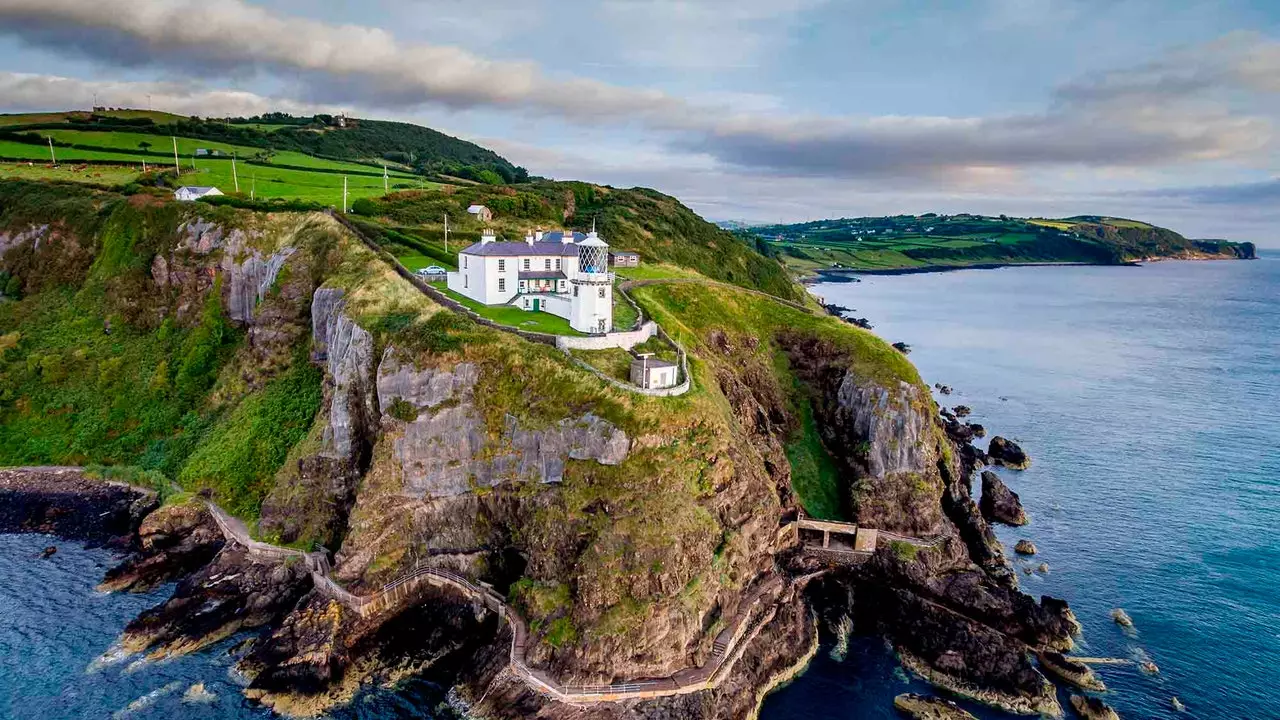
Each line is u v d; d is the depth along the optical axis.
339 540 73.62
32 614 67.38
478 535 69.62
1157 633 67.88
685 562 61.19
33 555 77.19
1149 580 76.38
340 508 74.62
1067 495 97.06
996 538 84.69
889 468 83.38
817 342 101.88
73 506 85.31
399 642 65.25
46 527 81.94
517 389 69.75
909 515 80.75
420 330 73.19
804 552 78.12
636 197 178.88
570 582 60.94
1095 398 144.50
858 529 78.56
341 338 79.06
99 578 73.62
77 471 91.31
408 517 69.75
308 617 64.06
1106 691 60.69
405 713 58.00
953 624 68.06
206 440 89.38
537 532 64.56
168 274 107.06
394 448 70.00
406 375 70.62
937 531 79.62
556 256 92.56
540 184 175.12
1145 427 125.88
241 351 97.62
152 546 77.25
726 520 67.12
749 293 116.44
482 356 71.00
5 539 79.88
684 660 58.50
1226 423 127.81
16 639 63.75
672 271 127.75
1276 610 71.00
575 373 69.56
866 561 77.88
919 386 89.69
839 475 88.75
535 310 89.75
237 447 85.50
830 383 97.06
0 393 99.81
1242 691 60.62
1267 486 99.75
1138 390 151.00
